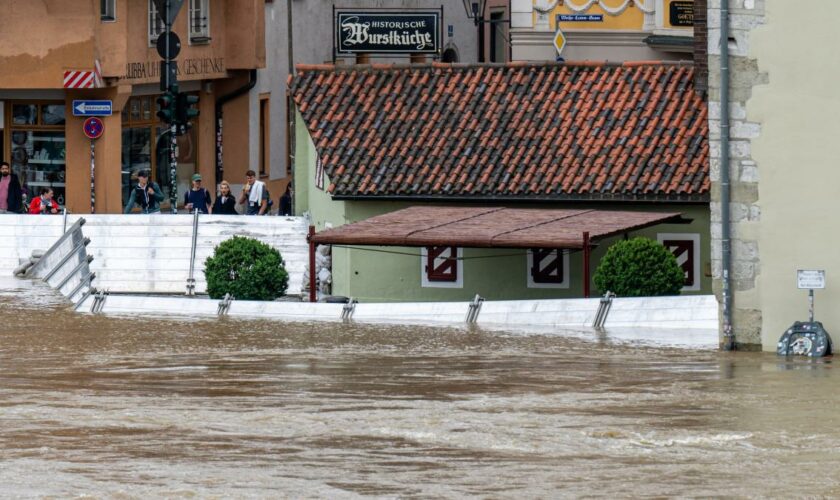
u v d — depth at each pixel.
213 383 46.81
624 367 51.34
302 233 87.31
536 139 81.88
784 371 50.38
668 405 42.19
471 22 140.50
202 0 114.94
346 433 37.91
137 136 110.88
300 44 127.88
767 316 57.53
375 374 49.09
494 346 58.25
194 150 117.19
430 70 87.00
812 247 57.03
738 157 57.75
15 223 88.31
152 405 42.12
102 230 86.94
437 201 80.31
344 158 82.31
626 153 80.00
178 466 34.22
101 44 104.31
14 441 36.84
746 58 57.53
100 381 47.34
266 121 124.25
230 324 66.50
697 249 77.88
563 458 35.06
